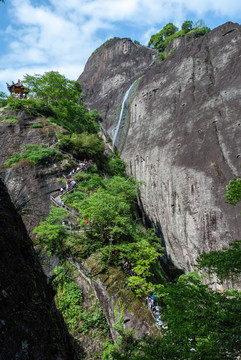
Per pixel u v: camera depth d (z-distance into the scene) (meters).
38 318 3.77
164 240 35.19
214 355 5.11
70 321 14.73
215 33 41.31
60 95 39.78
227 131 29.27
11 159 28.09
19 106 35.94
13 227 4.23
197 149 31.55
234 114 29.56
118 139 53.47
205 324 5.66
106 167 35.94
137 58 82.31
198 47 43.03
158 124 42.22
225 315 5.54
